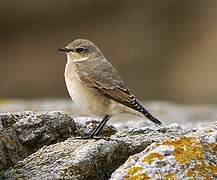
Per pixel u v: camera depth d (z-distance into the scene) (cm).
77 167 864
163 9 3431
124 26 3422
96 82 1123
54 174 863
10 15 3419
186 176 811
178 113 2078
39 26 3431
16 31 3422
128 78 3300
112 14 3453
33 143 1005
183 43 3359
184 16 3409
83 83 1128
